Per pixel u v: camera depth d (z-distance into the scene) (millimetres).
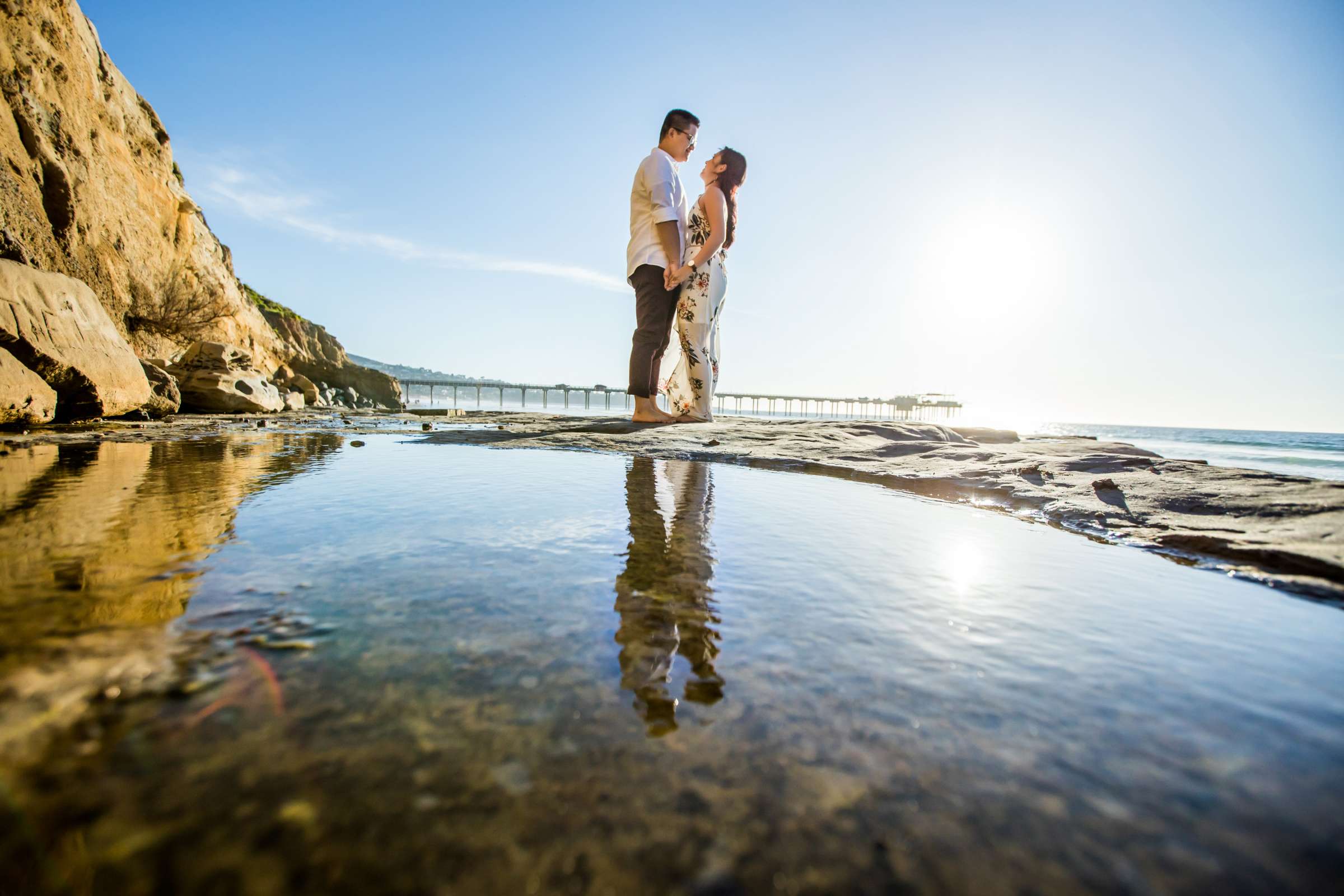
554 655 651
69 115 9938
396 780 430
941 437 4621
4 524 1209
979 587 1008
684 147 5027
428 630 707
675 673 623
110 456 2791
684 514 1564
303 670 588
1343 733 546
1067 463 2537
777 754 486
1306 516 1471
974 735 524
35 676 534
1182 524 1529
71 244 9555
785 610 840
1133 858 379
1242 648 767
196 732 469
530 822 398
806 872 367
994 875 365
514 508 1552
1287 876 365
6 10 8781
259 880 342
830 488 2256
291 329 28750
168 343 13406
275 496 1673
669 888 353
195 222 16344
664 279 4945
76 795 393
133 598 768
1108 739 523
